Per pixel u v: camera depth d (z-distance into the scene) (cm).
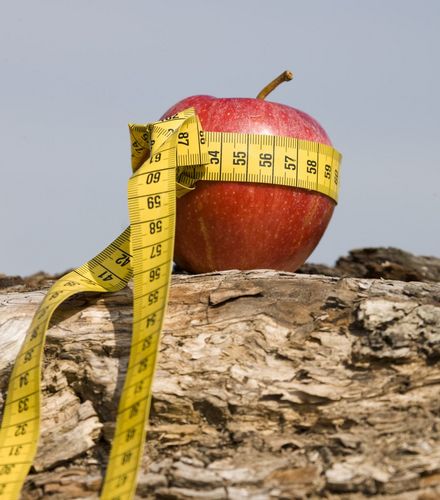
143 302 68
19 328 71
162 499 64
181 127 73
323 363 69
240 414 67
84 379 69
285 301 71
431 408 67
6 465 66
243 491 63
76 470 66
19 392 68
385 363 68
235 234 74
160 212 70
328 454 65
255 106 74
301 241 75
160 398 68
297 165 74
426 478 63
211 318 70
